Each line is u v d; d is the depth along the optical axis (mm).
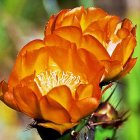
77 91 432
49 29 470
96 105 424
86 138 469
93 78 447
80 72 459
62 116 429
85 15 479
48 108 428
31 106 433
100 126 551
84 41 452
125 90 867
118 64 451
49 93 427
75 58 456
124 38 463
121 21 484
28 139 958
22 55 457
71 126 433
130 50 466
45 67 463
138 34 888
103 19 473
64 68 463
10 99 439
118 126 561
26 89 430
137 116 830
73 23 467
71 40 456
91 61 448
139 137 821
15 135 1009
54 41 457
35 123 445
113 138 560
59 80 461
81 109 425
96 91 432
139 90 853
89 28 469
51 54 461
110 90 628
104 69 444
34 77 457
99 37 467
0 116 1033
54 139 442
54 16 474
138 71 866
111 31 475
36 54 459
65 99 429
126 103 847
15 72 454
